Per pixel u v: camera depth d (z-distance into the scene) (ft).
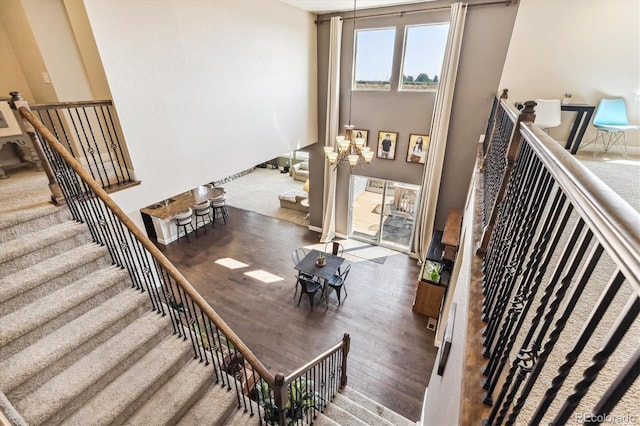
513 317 3.49
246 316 17.06
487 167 10.67
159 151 12.17
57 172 8.95
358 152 15.17
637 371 1.56
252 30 15.12
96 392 7.30
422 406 12.46
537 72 15.33
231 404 8.45
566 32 14.12
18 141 12.19
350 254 23.25
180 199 25.55
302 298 18.39
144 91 11.18
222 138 14.89
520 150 5.21
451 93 17.61
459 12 15.74
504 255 4.60
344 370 12.37
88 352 7.68
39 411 6.29
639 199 7.80
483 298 5.35
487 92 17.03
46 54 11.46
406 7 17.26
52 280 7.96
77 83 12.46
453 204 20.66
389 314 17.26
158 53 11.31
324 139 23.08
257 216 29.58
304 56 19.51
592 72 14.03
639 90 13.23
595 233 1.93
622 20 12.92
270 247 24.00
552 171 2.93
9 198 9.52
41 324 7.18
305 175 39.17
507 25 15.38
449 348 7.13
